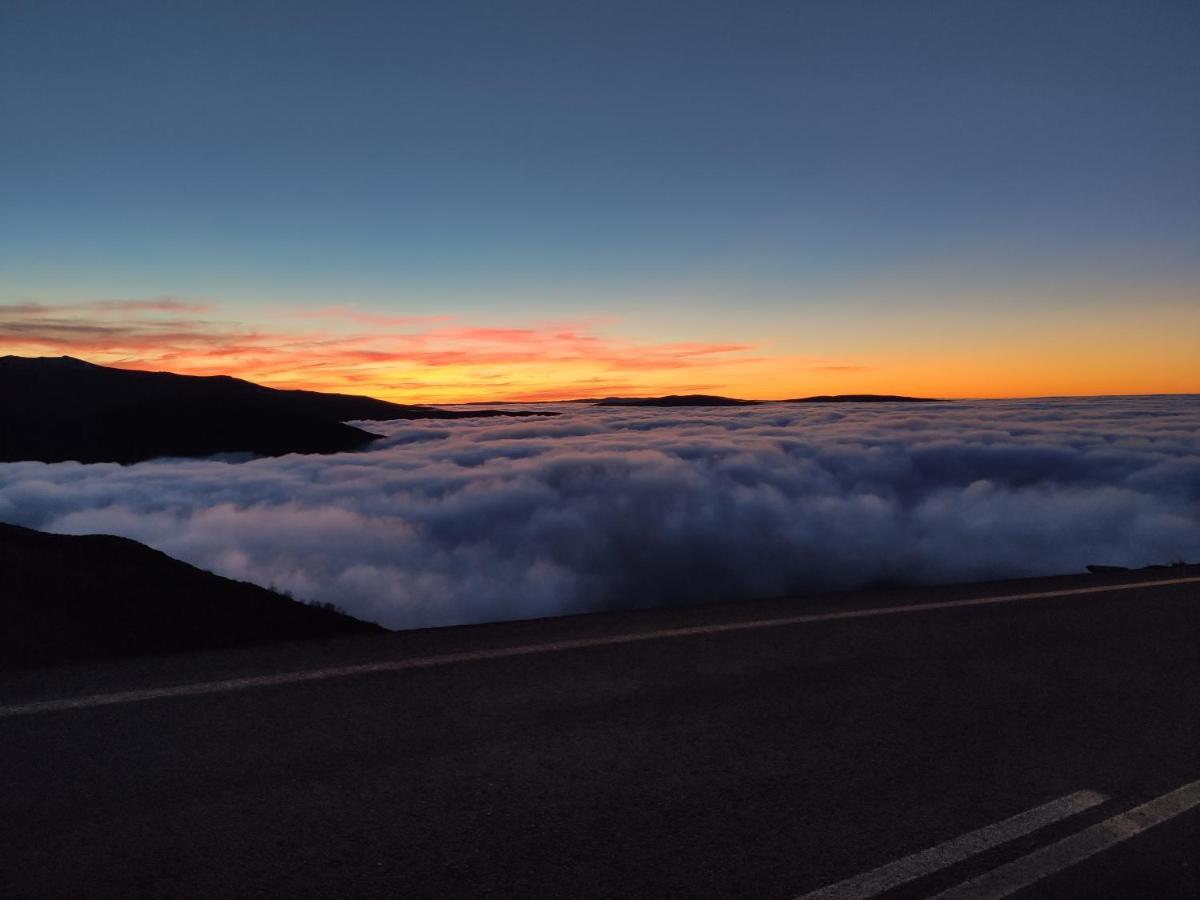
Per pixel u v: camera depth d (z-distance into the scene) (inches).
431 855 102.5
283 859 100.3
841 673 182.9
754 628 219.6
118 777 119.7
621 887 96.7
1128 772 134.0
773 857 104.7
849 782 127.7
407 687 163.5
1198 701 169.5
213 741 133.8
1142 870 104.5
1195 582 300.5
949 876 101.8
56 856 98.5
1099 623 235.8
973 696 169.9
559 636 205.9
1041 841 111.2
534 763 130.9
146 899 91.0
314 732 139.3
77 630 192.7
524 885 96.4
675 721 150.9
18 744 129.4
